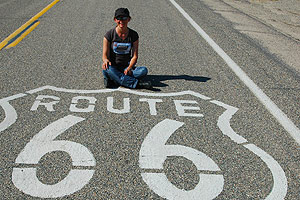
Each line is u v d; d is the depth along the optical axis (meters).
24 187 2.69
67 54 5.85
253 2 11.65
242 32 7.70
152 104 4.12
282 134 3.60
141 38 6.92
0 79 4.68
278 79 5.07
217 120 3.82
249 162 3.12
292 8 10.77
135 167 2.98
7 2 10.70
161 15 9.10
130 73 4.57
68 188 2.70
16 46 6.22
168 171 2.95
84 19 8.47
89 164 2.98
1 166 2.91
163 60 5.71
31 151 3.12
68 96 4.24
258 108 4.14
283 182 2.89
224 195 2.72
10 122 3.58
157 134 3.48
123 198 2.63
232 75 5.15
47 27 7.61
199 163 3.07
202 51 6.25
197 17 9.03
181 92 4.50
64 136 3.37
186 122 3.74
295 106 4.24
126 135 3.44
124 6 10.23
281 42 7.06
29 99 4.12
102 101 4.14
